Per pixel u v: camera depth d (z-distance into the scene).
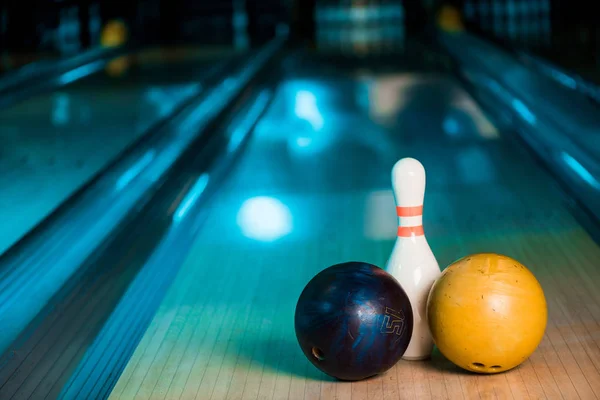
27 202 3.78
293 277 2.90
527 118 5.32
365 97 6.59
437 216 3.40
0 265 3.06
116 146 4.91
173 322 2.62
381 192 3.79
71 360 2.46
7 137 5.27
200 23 12.46
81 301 2.80
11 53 10.01
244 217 3.50
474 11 11.72
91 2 11.29
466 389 2.17
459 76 7.30
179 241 3.28
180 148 4.93
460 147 4.70
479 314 2.14
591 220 3.29
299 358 2.38
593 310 2.56
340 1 13.64
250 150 4.87
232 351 2.43
